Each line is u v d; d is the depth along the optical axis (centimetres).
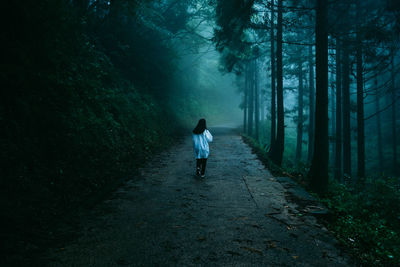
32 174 437
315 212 445
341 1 900
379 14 949
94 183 551
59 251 304
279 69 1109
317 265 287
